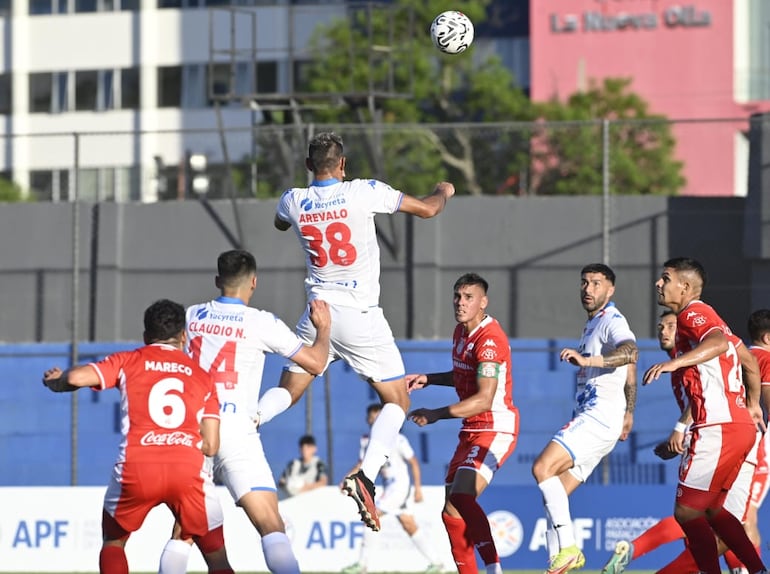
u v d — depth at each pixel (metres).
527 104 117.69
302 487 53.66
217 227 70.31
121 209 71.00
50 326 70.81
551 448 33.97
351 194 28.84
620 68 129.88
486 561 34.53
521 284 68.50
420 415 33.97
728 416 32.28
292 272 69.44
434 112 117.62
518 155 82.31
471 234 68.94
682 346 32.88
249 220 69.81
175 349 28.97
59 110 126.00
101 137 100.38
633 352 32.62
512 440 35.66
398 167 79.44
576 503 47.09
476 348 34.97
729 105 127.19
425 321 68.69
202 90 123.25
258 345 29.67
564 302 68.25
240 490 29.64
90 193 85.25
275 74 120.12
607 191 61.09
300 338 30.53
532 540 46.75
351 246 28.95
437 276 68.81
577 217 68.50
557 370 66.69
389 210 28.95
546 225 68.69
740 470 36.66
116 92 124.94
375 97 76.25
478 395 34.28
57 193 75.75
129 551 47.38
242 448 29.67
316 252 29.30
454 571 48.09
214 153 72.19
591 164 82.44
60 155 99.12
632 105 115.44
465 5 120.06
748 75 128.00
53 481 68.19
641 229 67.31
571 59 130.75
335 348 29.69
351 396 67.38
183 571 30.62
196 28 123.44
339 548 47.66
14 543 47.62
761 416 34.47
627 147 90.62
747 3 128.75
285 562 29.00
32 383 68.75
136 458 28.02
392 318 68.88
